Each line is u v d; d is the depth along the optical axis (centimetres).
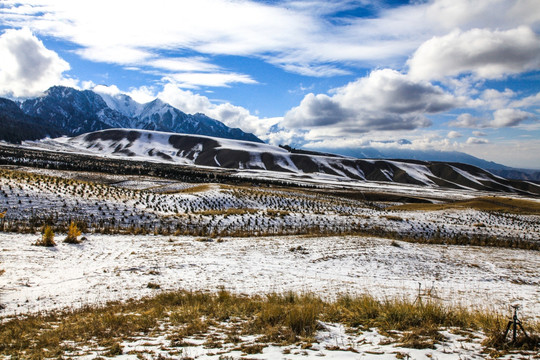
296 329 756
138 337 760
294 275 1886
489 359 568
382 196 12694
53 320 985
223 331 789
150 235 3041
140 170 12988
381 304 1047
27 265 1769
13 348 696
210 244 2703
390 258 2456
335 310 962
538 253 3175
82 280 1584
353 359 554
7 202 3372
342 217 4588
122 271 1781
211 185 7362
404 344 650
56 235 2672
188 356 590
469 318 887
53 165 11344
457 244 3444
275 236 3262
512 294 1694
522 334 699
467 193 19325
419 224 4500
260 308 1009
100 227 3181
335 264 2239
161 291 1446
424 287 1753
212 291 1453
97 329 826
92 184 5103
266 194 6838
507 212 7012
